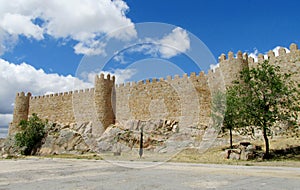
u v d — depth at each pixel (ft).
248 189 21.48
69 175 32.86
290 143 57.47
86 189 21.52
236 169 39.40
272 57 76.38
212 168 40.52
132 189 21.52
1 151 104.78
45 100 122.21
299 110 53.83
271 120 52.54
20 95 127.95
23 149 99.76
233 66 77.05
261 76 56.80
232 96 57.82
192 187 22.58
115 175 32.42
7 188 22.62
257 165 43.45
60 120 114.62
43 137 101.45
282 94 54.70
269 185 23.56
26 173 35.81
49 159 73.26
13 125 125.80
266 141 52.60
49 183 25.46
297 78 70.74
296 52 72.64
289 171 36.32
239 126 57.98
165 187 22.50
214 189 21.50
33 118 107.24
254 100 54.95
